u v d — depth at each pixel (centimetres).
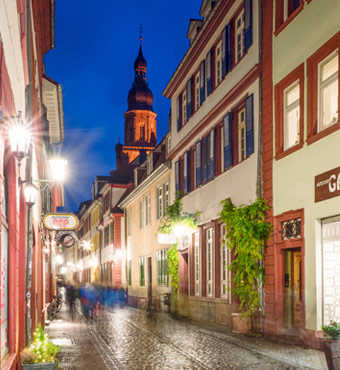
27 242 956
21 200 886
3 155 686
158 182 3067
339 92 1156
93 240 5925
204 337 1514
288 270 1439
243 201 1712
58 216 1645
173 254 2519
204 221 2142
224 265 1936
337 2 1186
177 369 1023
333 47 1198
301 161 1323
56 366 852
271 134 1512
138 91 11000
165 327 1855
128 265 3925
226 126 1883
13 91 685
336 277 1166
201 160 2214
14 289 777
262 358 1098
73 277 7931
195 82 2397
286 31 1441
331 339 835
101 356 1211
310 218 1265
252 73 1625
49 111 2400
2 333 686
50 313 2422
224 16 1967
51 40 2050
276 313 1420
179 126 2608
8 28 605
